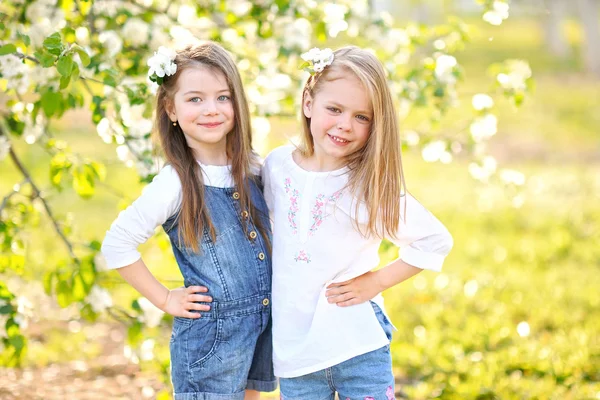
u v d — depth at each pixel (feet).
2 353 9.93
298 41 11.15
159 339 12.18
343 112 7.22
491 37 12.32
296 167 7.62
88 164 9.64
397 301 16.28
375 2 13.70
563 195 27.66
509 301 16.07
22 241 10.71
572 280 17.58
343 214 7.32
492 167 12.47
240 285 7.58
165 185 7.41
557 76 64.90
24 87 9.09
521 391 11.36
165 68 7.51
